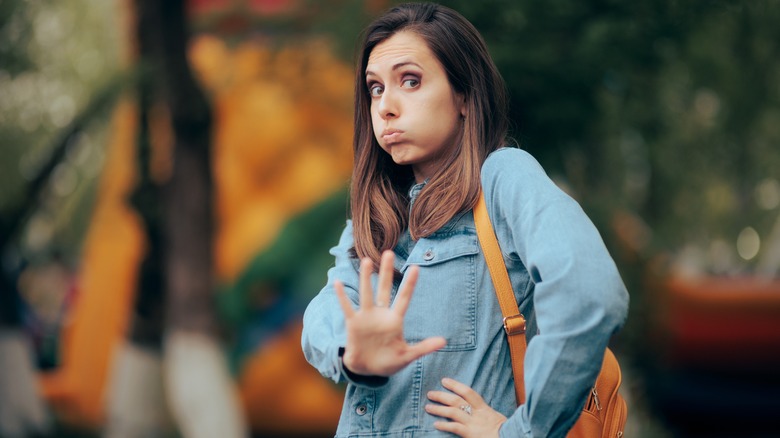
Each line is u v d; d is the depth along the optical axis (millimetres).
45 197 10711
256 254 10867
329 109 10953
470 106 1845
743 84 8898
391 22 1873
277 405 10922
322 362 1742
